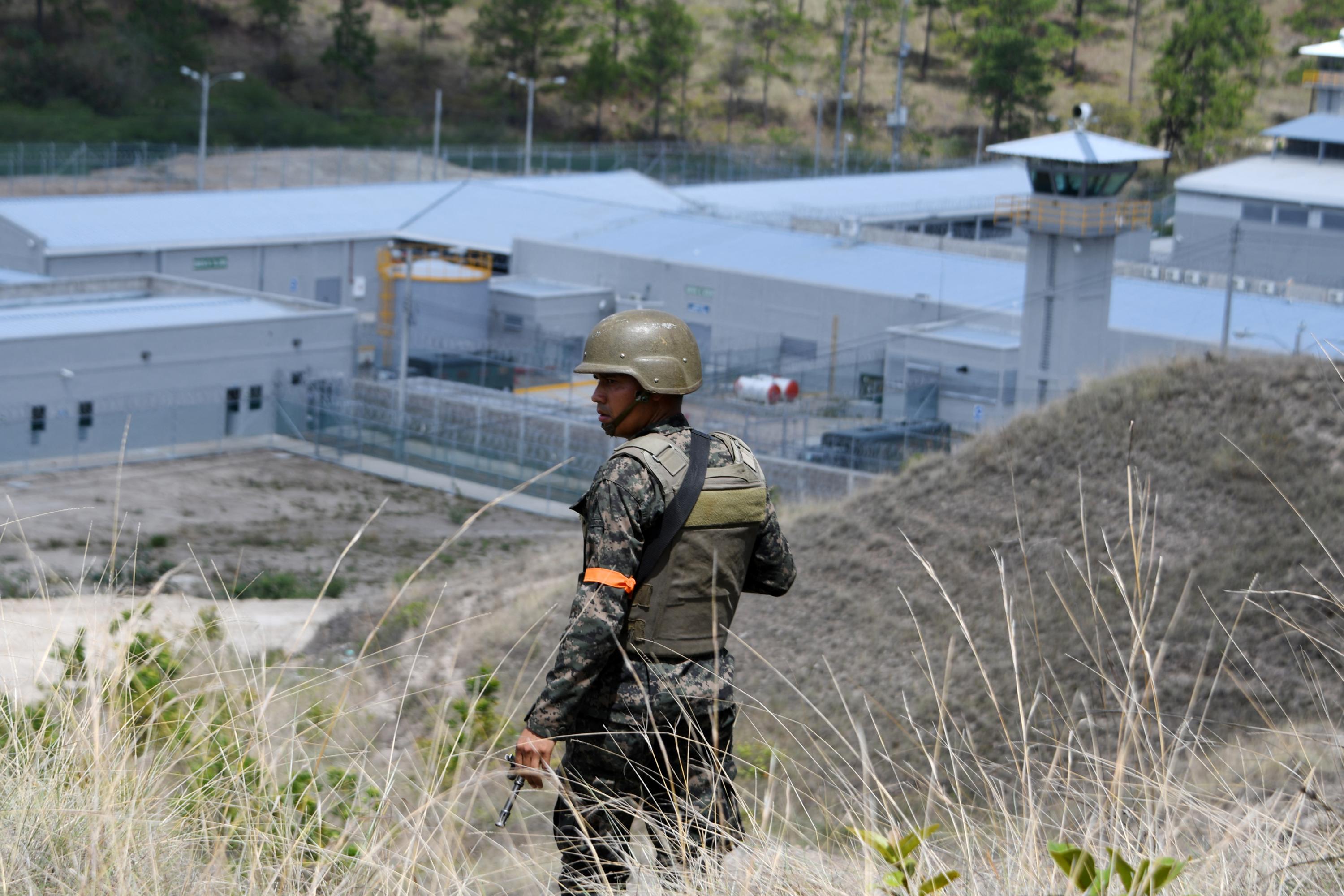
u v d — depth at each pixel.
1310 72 106.25
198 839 5.07
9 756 5.30
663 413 5.32
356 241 104.44
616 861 5.05
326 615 27.64
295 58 196.75
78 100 173.88
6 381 66.38
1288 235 96.25
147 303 80.31
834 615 25.88
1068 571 25.62
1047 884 3.96
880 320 84.06
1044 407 34.03
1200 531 26.14
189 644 6.57
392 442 74.00
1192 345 68.06
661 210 107.94
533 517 64.44
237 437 76.69
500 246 103.31
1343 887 3.99
